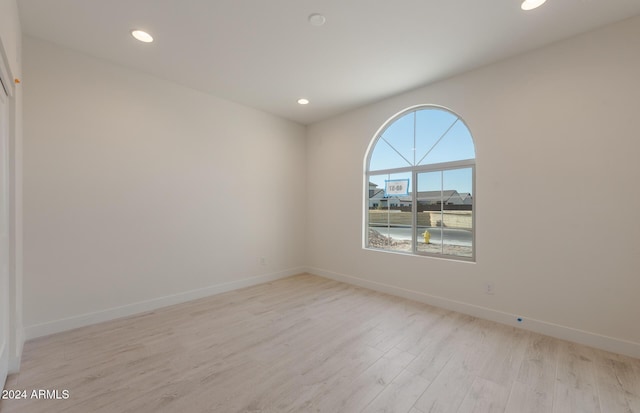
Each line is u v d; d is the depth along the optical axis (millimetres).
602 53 2375
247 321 2934
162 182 3344
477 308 3062
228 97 3908
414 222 3736
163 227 3350
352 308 3318
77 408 1671
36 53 2541
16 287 2006
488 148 3000
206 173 3752
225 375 2004
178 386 1879
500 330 2727
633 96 2252
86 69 2812
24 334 2441
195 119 3641
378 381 1939
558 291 2582
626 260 2279
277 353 2303
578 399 1769
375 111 4070
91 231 2840
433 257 3486
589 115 2434
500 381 1945
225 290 3945
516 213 2816
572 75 2514
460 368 2098
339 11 2193
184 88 3541
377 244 4188
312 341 2506
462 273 3189
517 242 2811
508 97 2867
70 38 2555
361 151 4266
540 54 2682
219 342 2482
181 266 3508
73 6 2127
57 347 2359
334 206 4668
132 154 3111
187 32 2469
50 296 2607
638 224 2234
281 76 3283
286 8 2162
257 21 2318
